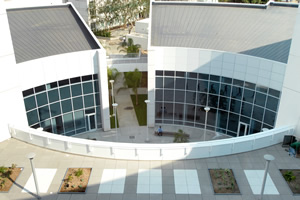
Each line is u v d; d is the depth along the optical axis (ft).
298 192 60.29
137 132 115.96
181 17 131.75
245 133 106.63
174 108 116.98
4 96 79.97
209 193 60.29
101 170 66.23
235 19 127.54
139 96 146.72
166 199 59.16
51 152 72.08
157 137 112.68
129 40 191.52
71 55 100.12
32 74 93.97
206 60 104.37
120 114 129.59
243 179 63.72
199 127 117.60
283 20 123.95
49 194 60.03
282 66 88.79
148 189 61.41
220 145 69.05
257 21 124.88
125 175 64.85
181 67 108.27
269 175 64.64
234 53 98.94
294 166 67.36
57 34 112.88
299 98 74.18
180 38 116.16
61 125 107.96
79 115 110.93
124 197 59.62
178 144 68.80
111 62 130.93
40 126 102.01
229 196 59.52
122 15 240.94
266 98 96.27
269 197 59.21
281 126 80.18
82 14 231.71
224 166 67.26
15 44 103.04
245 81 99.91
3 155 71.15
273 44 105.50
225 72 102.99
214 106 110.83
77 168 66.74
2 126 76.59
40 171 65.82
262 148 73.31
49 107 102.17
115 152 68.85
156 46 110.22
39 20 118.62
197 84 109.60
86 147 69.67
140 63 133.80
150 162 68.54
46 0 189.47
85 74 105.29
